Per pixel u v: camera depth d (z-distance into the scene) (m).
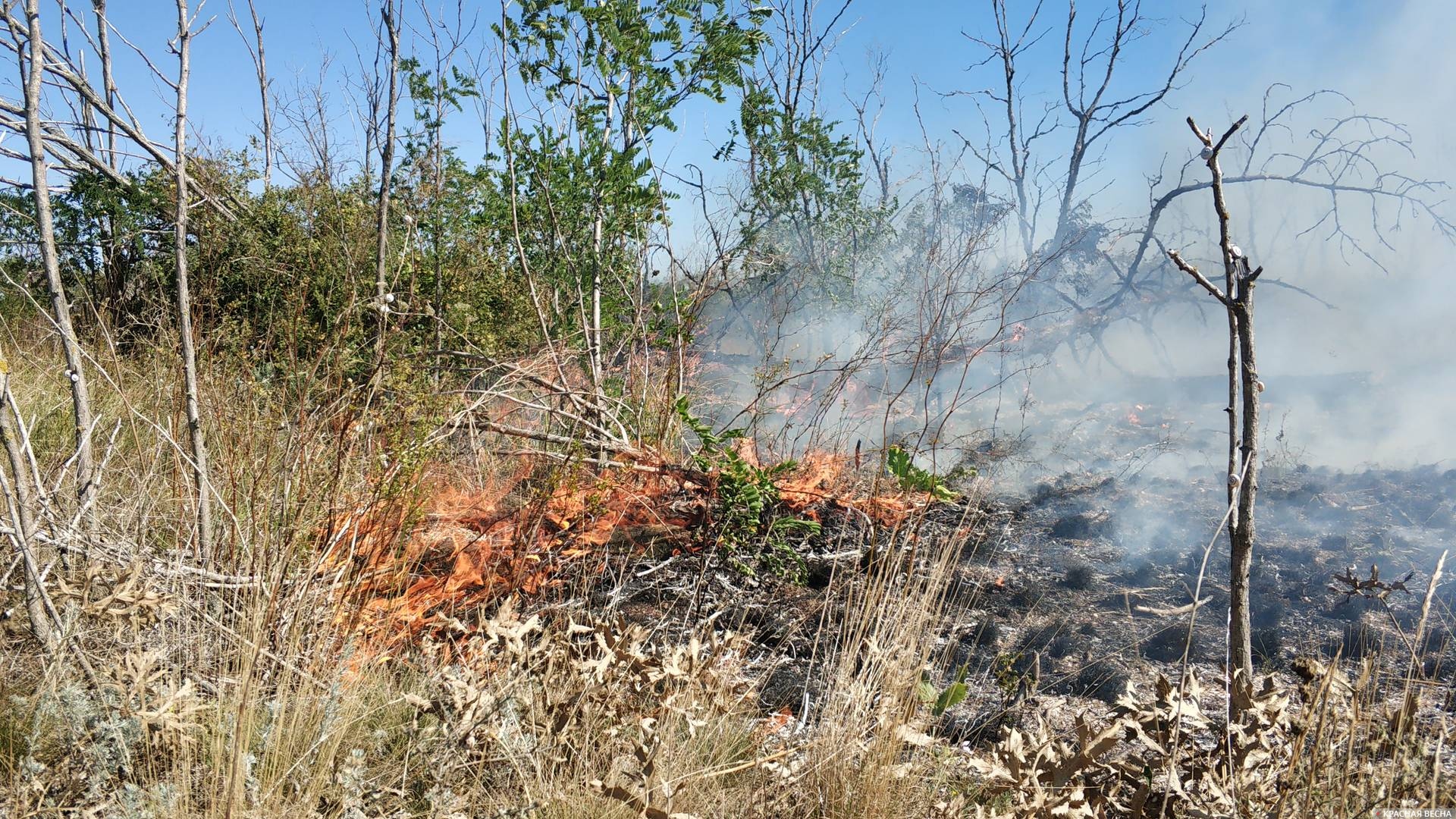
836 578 4.36
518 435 4.88
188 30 3.17
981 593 4.23
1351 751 2.13
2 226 7.25
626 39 5.74
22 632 2.76
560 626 3.39
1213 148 2.41
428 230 6.78
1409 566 4.28
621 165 5.91
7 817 2.10
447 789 2.38
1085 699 3.29
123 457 3.83
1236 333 2.41
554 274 6.25
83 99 7.45
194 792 2.27
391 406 4.19
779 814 2.46
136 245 7.47
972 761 2.37
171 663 2.73
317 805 2.30
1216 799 2.18
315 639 2.89
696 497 4.80
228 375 4.31
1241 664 2.37
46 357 5.72
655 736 2.40
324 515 3.46
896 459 5.45
